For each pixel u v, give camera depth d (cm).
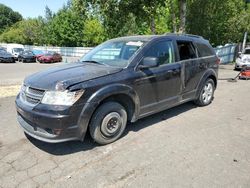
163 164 351
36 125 366
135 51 446
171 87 501
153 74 455
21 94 408
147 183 308
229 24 2091
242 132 464
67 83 354
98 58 481
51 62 2869
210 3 1914
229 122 516
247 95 768
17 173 331
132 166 347
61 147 402
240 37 2305
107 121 398
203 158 367
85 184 307
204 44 612
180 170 336
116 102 411
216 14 1989
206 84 621
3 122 514
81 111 358
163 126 491
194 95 580
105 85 382
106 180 315
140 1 1188
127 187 301
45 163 355
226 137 441
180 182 309
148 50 456
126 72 416
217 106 634
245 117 549
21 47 3472
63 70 417
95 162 358
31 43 6306
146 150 392
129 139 431
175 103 524
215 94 781
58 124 345
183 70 523
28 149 396
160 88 475
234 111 592
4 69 1867
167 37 505
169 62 498
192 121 520
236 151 389
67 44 5044
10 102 674
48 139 356
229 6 2005
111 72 402
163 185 304
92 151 389
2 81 1118
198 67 569
